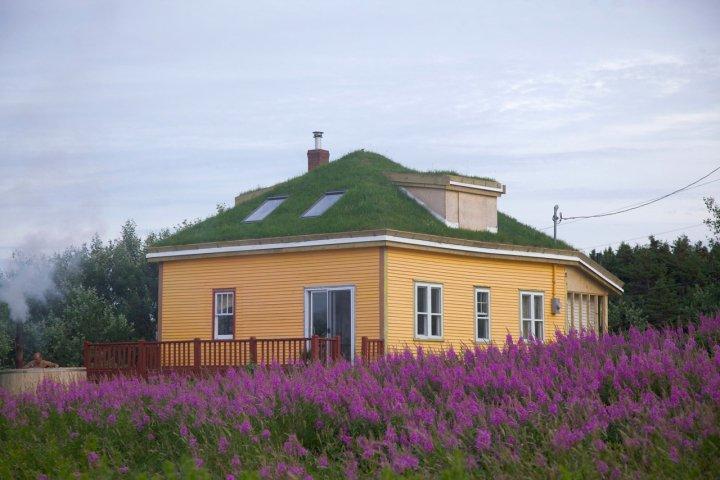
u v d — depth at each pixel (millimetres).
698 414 10891
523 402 12812
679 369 12711
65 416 16766
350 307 27203
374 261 26859
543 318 32281
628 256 50688
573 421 11469
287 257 28516
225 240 29531
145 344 27188
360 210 29219
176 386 17609
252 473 11086
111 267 44281
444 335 28547
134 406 16641
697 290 46750
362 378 15000
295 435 12750
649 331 15234
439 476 10664
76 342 40094
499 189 32500
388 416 13094
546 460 10695
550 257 32344
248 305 29094
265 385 15383
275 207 32500
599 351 14852
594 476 9836
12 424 16938
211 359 27875
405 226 27844
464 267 29594
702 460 10023
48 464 13836
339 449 12969
